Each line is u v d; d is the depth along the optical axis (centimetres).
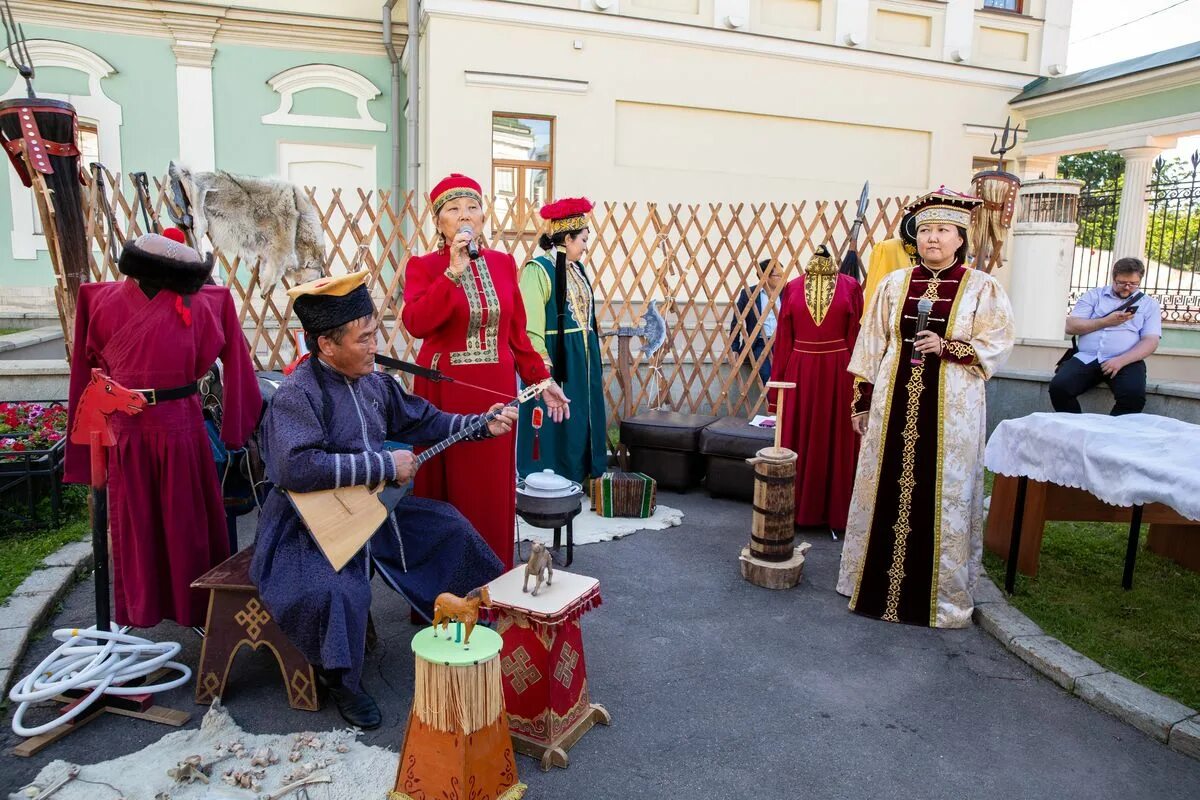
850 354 460
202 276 270
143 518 269
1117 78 908
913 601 340
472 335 314
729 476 514
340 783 219
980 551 346
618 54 831
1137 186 945
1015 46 1013
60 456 414
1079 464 326
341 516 246
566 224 461
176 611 278
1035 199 820
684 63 857
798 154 921
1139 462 296
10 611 304
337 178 955
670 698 275
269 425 244
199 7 873
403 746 212
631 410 597
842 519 461
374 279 553
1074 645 314
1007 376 581
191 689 272
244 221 461
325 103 938
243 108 916
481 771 205
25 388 501
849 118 934
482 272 315
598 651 308
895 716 269
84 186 471
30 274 891
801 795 226
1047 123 1005
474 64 788
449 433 281
